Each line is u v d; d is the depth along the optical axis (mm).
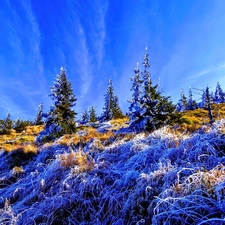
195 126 8766
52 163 6812
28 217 4582
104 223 4039
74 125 21500
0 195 6391
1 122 36094
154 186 4098
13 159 9602
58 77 23281
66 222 4250
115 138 9555
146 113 15453
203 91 10094
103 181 5227
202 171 4039
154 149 5977
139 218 3617
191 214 3104
